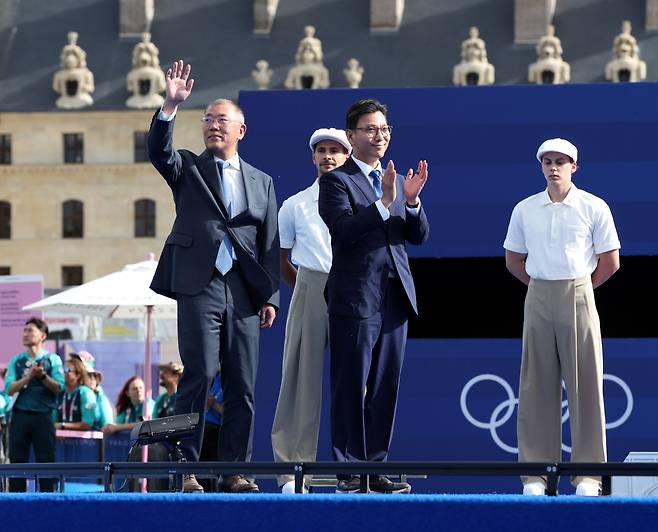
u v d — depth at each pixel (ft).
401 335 52.60
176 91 51.55
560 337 56.29
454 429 61.93
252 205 53.11
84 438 111.96
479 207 61.98
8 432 105.70
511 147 61.87
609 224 56.70
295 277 63.93
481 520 34.17
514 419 61.67
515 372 61.82
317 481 53.78
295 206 61.77
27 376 102.27
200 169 53.26
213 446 80.64
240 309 52.44
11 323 139.13
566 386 56.39
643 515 33.60
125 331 311.27
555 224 56.54
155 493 35.60
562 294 56.24
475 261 62.18
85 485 82.07
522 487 60.95
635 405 61.77
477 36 653.71
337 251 52.54
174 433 46.16
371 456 52.54
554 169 56.44
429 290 62.39
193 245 52.31
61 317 251.60
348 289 51.80
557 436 56.85
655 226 61.62
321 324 61.05
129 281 112.78
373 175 53.47
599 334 56.49
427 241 62.23
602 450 56.08
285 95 63.00
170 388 107.14
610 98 61.62
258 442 63.82
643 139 61.52
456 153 62.03
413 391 62.18
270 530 34.86
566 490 61.05
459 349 62.18
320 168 60.49
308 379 60.95
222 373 52.85
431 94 62.13
